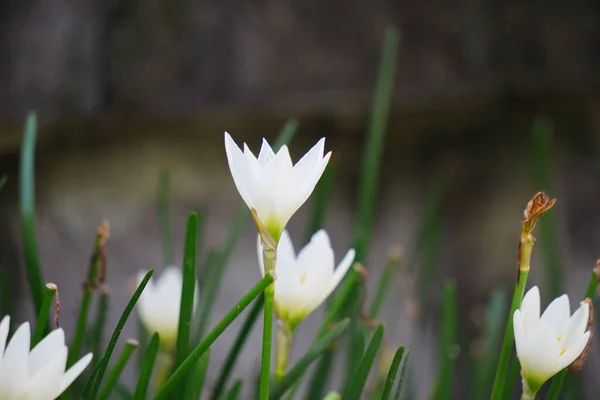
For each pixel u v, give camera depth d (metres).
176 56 2.38
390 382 1.19
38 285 1.28
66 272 2.46
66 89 2.33
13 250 2.45
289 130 1.39
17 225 2.45
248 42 2.40
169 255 1.45
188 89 2.39
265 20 2.40
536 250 2.39
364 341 1.37
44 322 1.20
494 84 2.41
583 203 2.44
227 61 2.40
